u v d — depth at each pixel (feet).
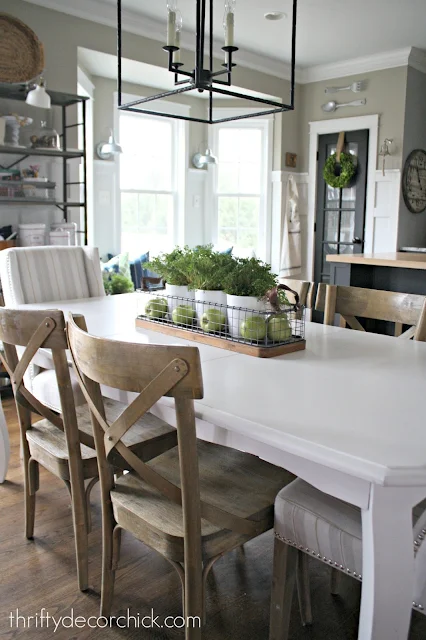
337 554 4.09
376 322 13.91
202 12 6.23
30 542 6.57
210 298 6.29
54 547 6.48
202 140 21.85
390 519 3.48
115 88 18.85
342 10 14.83
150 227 20.92
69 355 5.98
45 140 12.77
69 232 13.34
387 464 3.27
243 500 4.67
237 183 21.91
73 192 14.39
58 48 13.58
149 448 5.64
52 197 13.29
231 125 21.50
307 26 16.07
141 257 18.66
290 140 21.16
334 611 5.50
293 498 4.43
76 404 6.86
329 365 5.36
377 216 19.81
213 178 22.04
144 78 18.22
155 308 6.79
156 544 4.41
